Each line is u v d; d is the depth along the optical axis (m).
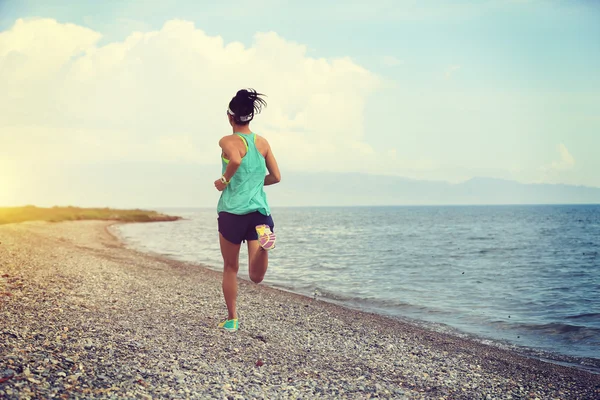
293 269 18.06
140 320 5.86
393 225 74.50
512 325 9.14
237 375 4.19
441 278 16.59
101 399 3.20
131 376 3.72
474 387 4.79
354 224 78.75
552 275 18.42
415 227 67.38
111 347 4.45
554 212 175.75
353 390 4.16
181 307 7.21
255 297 9.52
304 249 28.95
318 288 13.17
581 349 7.45
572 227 67.06
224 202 4.60
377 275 16.94
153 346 4.72
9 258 10.95
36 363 3.67
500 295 13.09
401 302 11.45
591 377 5.76
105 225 51.06
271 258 22.64
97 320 5.54
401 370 5.18
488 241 39.34
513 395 4.65
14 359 3.67
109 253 16.55
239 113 4.60
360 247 31.47
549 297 12.88
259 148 4.63
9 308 5.62
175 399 3.39
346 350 5.88
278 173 4.80
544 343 7.83
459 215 142.12
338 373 4.71
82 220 60.38
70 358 3.93
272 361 4.84
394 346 6.47
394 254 26.52
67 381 3.42
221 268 16.02
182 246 26.81
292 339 6.06
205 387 3.74
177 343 4.97
